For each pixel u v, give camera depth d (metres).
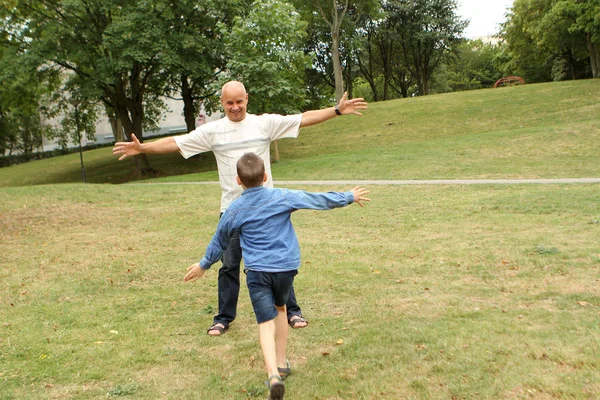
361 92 76.50
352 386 3.68
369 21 50.94
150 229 10.55
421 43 55.53
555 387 3.35
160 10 25.31
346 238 8.76
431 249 7.52
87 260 8.01
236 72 21.66
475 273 6.18
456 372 3.71
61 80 30.50
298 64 23.06
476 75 79.94
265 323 3.58
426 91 57.19
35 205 13.99
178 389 3.83
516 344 4.05
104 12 25.72
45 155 55.31
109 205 13.91
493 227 8.70
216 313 5.45
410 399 3.42
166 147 4.45
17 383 3.97
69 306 5.85
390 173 17.36
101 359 4.39
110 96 28.52
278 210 3.72
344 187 15.25
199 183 18.81
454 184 13.99
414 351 4.12
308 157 26.58
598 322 4.38
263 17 21.48
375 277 6.38
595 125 21.28
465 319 4.73
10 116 52.56
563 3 37.88
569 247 6.94
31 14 26.36
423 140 27.38
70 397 3.75
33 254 8.61
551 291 5.29
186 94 30.36
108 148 48.50
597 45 40.44
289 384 3.80
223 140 4.50
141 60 24.59
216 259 3.87
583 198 10.45
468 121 29.88
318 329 4.82
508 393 3.35
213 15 26.81
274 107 22.00
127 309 5.69
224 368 4.16
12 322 5.36
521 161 17.06
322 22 45.34
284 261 3.65
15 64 25.36
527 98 32.62
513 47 53.19
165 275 7.01
